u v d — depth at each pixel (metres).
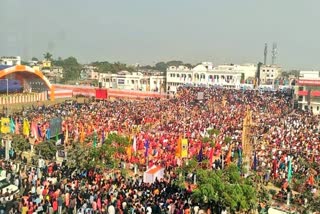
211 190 35.97
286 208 40.78
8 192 34.00
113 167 49.31
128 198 33.88
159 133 68.75
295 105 132.62
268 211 38.50
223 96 135.88
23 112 90.25
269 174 49.78
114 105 110.38
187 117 90.69
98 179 40.16
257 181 47.06
